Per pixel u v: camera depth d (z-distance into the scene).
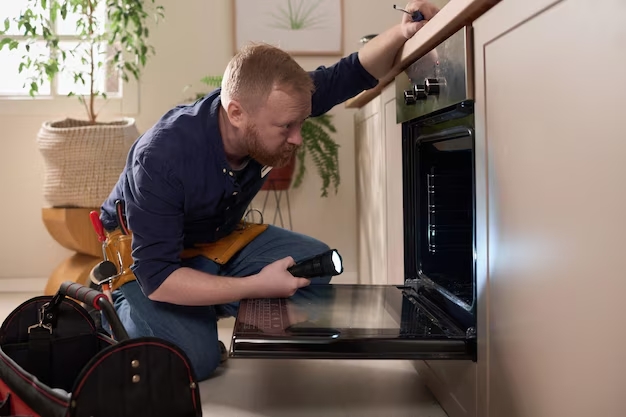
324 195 3.49
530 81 1.03
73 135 3.11
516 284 1.11
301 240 2.15
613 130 0.79
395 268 2.16
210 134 1.65
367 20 3.62
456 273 1.53
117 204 1.90
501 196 1.17
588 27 0.85
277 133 1.53
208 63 3.61
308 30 3.60
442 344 1.32
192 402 1.10
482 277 1.28
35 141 3.61
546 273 0.99
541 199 1.00
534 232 1.03
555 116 0.95
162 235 1.63
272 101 1.48
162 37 3.59
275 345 1.29
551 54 0.96
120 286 1.95
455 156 1.54
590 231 0.85
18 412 1.19
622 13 0.77
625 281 0.77
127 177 1.70
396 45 1.83
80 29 3.65
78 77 3.30
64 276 3.06
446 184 1.63
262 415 1.64
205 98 1.74
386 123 2.31
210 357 1.93
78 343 1.45
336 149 3.47
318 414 1.64
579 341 0.88
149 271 1.63
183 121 1.67
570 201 0.90
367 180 2.92
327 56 3.61
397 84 1.98
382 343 1.30
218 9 3.59
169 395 1.09
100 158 3.13
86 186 3.14
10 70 3.71
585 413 0.87
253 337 1.30
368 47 1.92
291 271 1.65
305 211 3.66
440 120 1.57
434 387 1.74
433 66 1.55
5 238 3.62
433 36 1.46
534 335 1.04
